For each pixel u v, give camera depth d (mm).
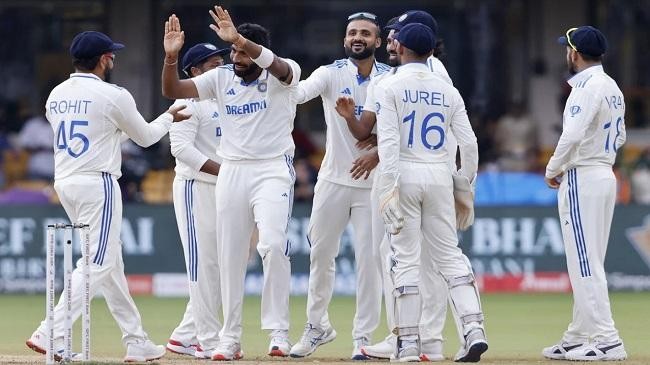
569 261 34844
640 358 35625
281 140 34656
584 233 34531
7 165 77250
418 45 32688
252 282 64562
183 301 61719
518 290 65625
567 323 49844
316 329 36562
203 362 33469
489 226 65812
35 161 77312
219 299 36781
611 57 82375
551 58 82438
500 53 83000
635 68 82250
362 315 36125
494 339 43750
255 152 34406
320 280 36375
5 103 83625
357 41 35625
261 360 34656
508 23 82938
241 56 34031
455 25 83250
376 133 34781
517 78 82938
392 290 33375
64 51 83750
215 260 36625
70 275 30922
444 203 32906
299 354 36406
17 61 83688
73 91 33656
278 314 34719
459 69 83250
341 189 35875
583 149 34531
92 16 83188
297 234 65000
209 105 37000
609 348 34406
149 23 82375
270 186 34406
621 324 48188
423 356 33906
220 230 34750
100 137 33562
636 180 72438
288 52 83938
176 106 34969
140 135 33906
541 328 47875
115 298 34188
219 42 82750
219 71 34625
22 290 65625
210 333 36594
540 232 65750
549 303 59438
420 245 33344
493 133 78750
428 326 35000
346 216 36188
